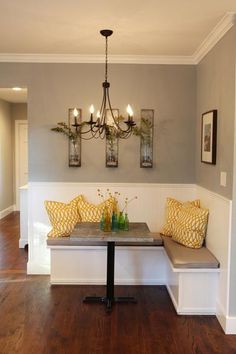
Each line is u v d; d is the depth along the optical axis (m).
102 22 3.16
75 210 4.21
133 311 3.47
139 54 4.19
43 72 4.33
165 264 4.14
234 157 2.97
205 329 3.16
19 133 8.45
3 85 4.32
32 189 4.44
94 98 4.36
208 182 3.79
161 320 3.30
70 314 3.38
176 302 3.50
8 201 8.26
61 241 4.04
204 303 3.41
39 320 3.26
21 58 4.28
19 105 8.38
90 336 3.00
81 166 4.43
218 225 3.37
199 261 3.36
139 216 4.46
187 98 4.37
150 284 4.17
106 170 4.44
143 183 4.44
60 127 4.37
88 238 3.26
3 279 4.27
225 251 3.15
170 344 2.90
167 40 3.66
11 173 8.45
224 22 3.09
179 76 4.35
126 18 3.06
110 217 3.67
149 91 4.36
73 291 3.92
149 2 2.72
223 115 3.26
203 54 3.97
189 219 3.78
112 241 3.31
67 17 3.04
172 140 4.41
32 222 4.46
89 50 4.05
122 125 4.38
